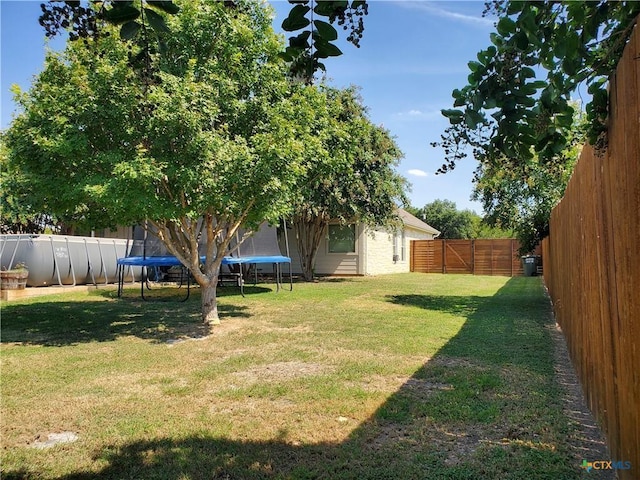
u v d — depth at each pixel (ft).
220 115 22.39
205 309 24.97
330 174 25.40
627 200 6.77
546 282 41.68
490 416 11.29
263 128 22.02
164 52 6.26
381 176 48.88
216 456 9.44
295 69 5.64
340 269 62.49
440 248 75.25
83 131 19.76
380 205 49.16
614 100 7.14
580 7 4.63
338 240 62.59
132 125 20.01
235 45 23.00
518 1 4.64
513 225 34.86
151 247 39.86
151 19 5.02
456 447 9.69
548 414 11.41
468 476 8.48
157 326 24.34
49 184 20.10
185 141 19.51
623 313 7.39
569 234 16.60
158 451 9.71
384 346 19.15
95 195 18.35
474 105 5.89
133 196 18.69
